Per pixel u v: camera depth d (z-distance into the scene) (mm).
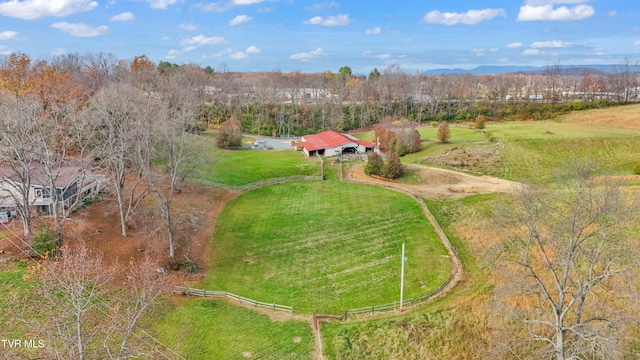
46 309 29344
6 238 41219
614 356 24891
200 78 141875
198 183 64688
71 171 50062
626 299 30359
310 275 40656
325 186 67438
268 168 76125
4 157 38125
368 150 86938
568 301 33062
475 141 84125
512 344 29672
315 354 29344
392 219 53031
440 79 152750
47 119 50031
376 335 31250
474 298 35125
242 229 51125
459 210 53344
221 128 95812
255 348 29859
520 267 37188
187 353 29125
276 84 149125
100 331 25188
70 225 45094
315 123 126375
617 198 28484
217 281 39344
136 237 44625
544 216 33781
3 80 75938
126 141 46188
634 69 157625
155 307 33062
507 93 146250
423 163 74875
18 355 23969
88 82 93750
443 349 30500
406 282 38781
